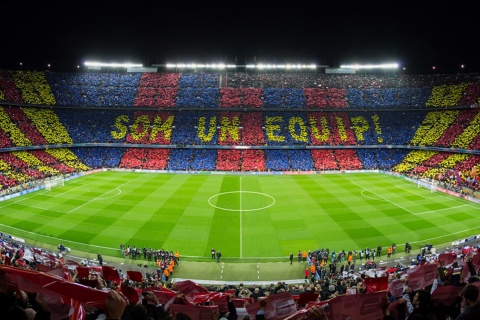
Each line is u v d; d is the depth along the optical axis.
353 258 37.53
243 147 92.31
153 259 37.44
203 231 45.09
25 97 90.94
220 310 12.95
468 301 5.91
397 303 9.73
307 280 33.44
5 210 51.91
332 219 49.41
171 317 9.03
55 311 5.16
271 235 43.94
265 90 109.31
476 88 93.44
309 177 79.50
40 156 80.94
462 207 54.59
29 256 29.97
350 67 121.81
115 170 85.12
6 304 4.41
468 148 77.75
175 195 61.94
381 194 62.84
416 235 43.53
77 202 56.34
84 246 40.09
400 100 102.94
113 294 3.91
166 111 103.62
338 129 98.00
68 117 96.19
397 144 92.00
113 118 100.19
